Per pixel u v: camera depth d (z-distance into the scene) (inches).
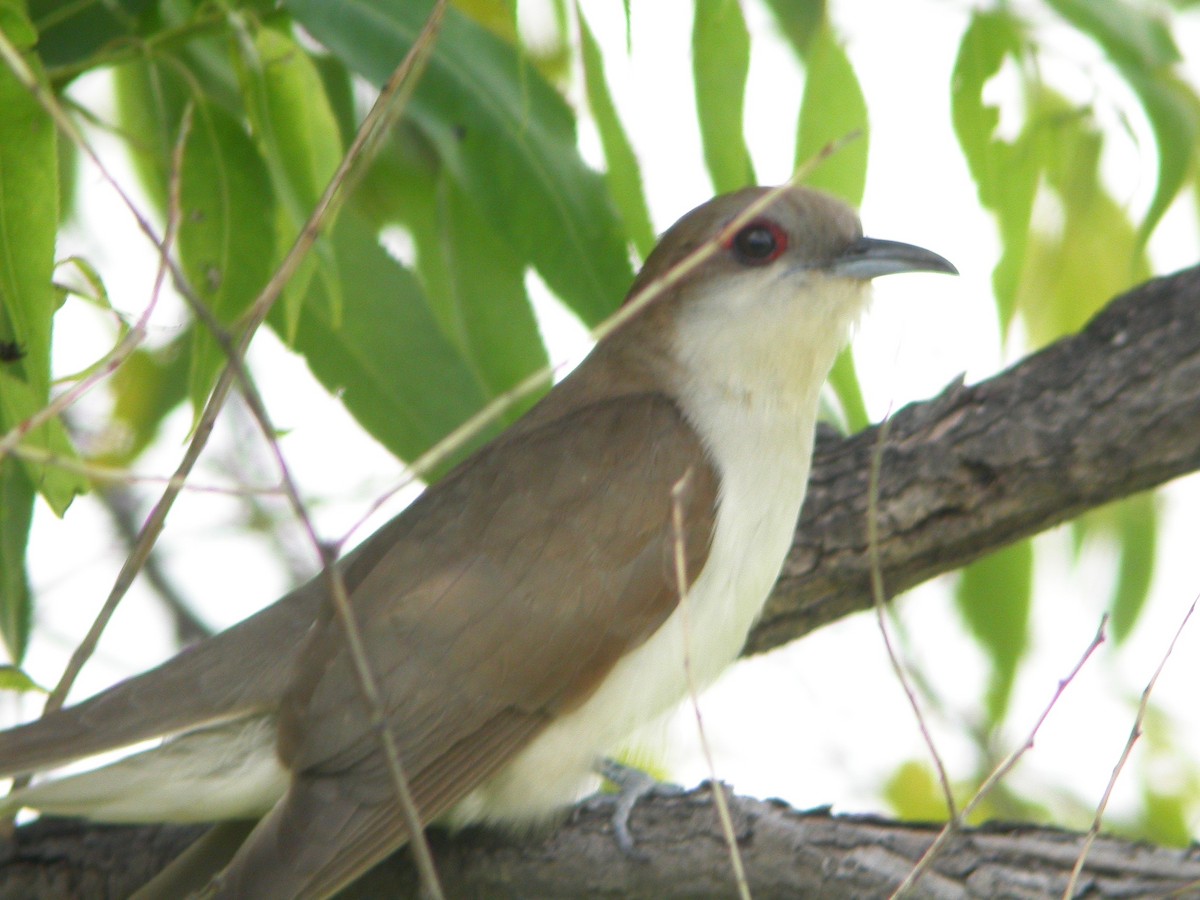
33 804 328.5
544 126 419.5
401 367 422.3
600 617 367.9
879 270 408.8
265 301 309.6
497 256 442.3
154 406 520.7
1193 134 435.8
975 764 542.6
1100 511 522.3
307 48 455.5
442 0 316.2
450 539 370.0
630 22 348.2
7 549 384.8
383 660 349.4
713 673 394.9
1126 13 457.7
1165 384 402.3
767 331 407.2
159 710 353.7
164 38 388.8
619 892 359.6
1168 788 543.8
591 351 430.0
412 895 370.3
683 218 424.2
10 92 334.6
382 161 466.6
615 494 378.3
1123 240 501.4
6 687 330.6
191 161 392.5
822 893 341.1
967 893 331.9
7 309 358.9
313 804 328.8
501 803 364.5
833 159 428.5
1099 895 325.7
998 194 448.1
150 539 319.0
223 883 314.3
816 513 428.8
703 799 362.6
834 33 445.7
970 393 425.1
